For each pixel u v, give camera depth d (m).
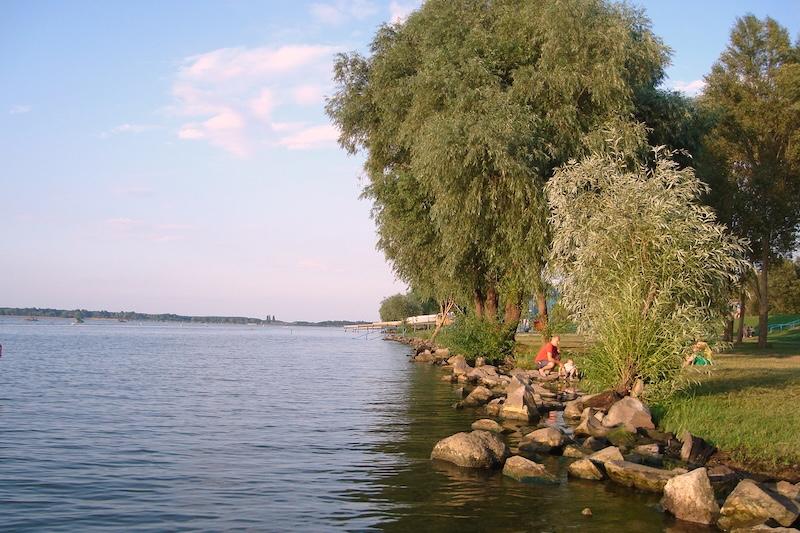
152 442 13.31
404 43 30.03
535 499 9.23
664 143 26.80
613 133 22.27
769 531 7.46
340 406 19.31
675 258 15.04
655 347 15.21
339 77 33.75
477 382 26.75
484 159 23.27
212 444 13.13
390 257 39.81
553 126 24.05
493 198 23.62
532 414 16.44
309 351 61.09
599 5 24.28
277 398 21.41
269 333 170.12
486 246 25.73
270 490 9.57
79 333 119.12
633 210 15.44
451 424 15.74
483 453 11.27
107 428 15.04
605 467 10.50
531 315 39.06
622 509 8.82
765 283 41.72
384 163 33.53
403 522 8.14
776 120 40.12
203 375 31.19
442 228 25.30
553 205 18.06
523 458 10.72
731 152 41.09
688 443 11.49
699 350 15.53
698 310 15.01
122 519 8.16
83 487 9.69
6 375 29.77
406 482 10.09
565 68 23.66
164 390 23.81
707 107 30.89
